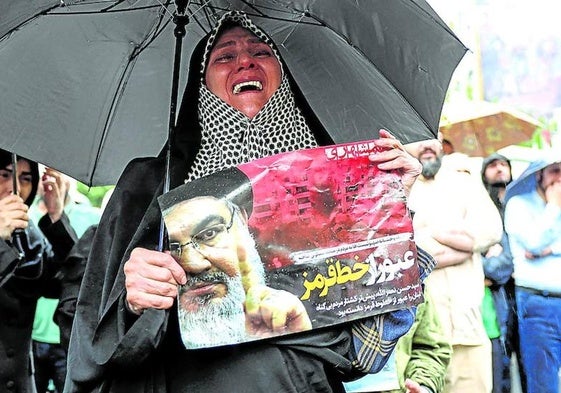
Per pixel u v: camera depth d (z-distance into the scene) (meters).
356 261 2.56
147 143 3.05
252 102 2.73
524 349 5.24
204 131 2.73
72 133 2.99
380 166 2.61
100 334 2.47
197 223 2.46
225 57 2.74
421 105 2.91
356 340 2.59
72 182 4.91
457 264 4.98
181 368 2.51
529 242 5.28
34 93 2.96
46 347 4.81
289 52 3.04
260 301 2.47
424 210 5.03
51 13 2.92
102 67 3.02
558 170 5.36
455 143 5.66
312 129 2.83
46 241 4.20
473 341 4.93
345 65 3.00
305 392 2.50
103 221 2.67
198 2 3.02
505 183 5.47
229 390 2.47
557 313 5.23
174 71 2.79
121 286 2.48
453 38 2.81
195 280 2.45
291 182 2.54
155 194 2.67
